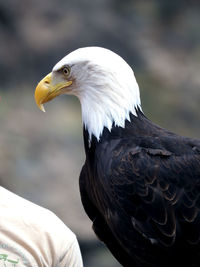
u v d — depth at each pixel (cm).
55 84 625
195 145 589
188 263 581
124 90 599
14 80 1795
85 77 609
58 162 1556
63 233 454
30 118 1677
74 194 1487
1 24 1884
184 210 559
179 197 559
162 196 559
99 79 601
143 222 566
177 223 560
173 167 565
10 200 451
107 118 602
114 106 599
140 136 593
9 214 444
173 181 562
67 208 1458
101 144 601
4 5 1895
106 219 602
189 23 2136
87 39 1873
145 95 1856
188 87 1934
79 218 1447
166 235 560
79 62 610
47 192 1481
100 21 1941
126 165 568
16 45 1845
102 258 1433
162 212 558
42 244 443
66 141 1619
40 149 1586
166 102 1862
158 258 581
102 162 589
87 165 618
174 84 1927
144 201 561
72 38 1858
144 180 561
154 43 2031
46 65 1827
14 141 1592
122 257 636
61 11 1928
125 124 600
